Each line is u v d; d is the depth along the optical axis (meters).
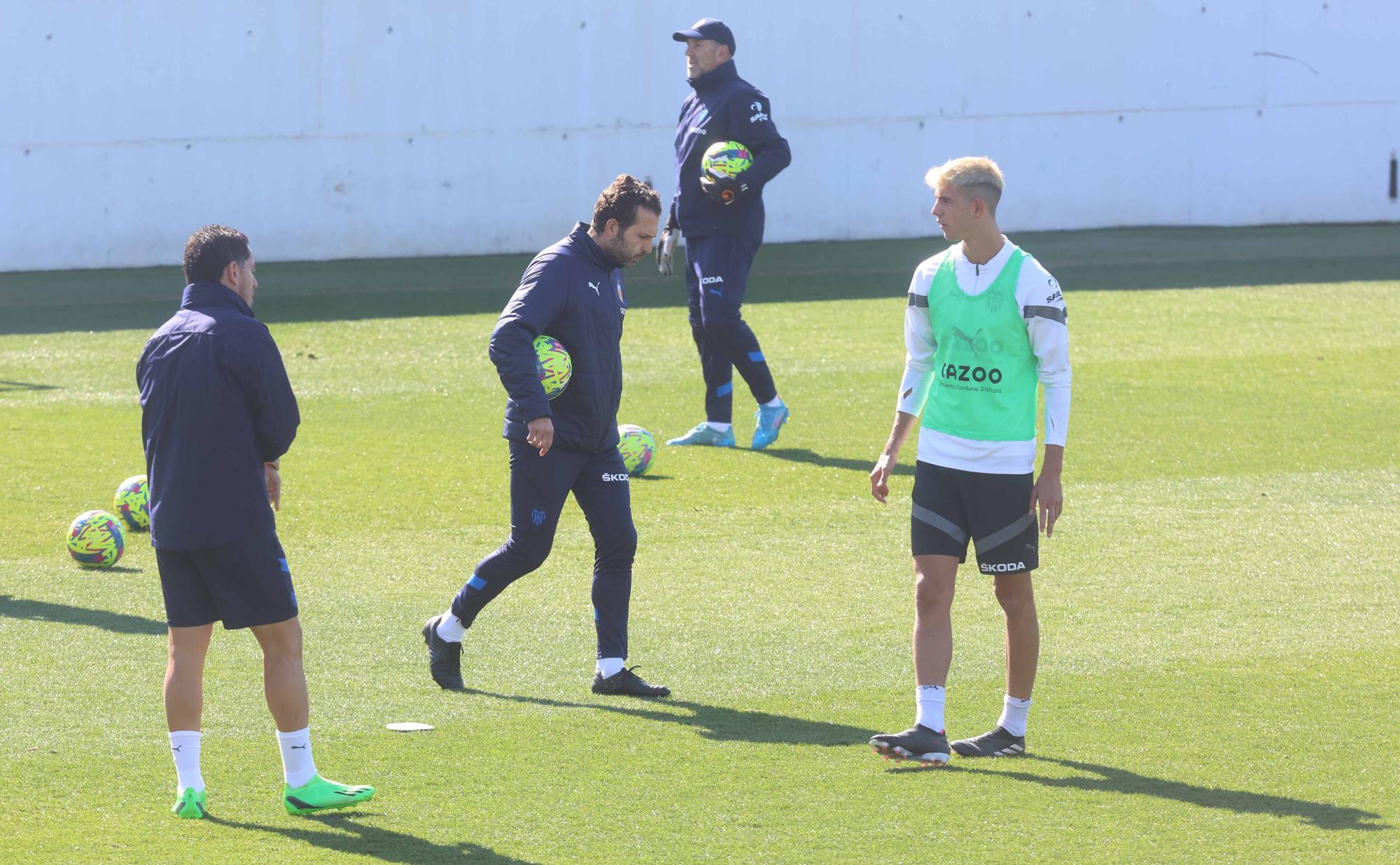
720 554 20.45
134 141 58.22
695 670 15.55
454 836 11.05
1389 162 69.06
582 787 12.11
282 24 58.78
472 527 21.73
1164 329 41.03
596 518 14.88
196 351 11.05
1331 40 67.62
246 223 59.69
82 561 19.47
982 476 12.52
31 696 14.30
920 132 65.25
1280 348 38.09
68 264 58.34
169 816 11.40
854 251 61.03
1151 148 67.44
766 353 37.84
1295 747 13.09
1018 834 11.09
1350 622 17.17
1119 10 66.00
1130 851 10.77
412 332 41.34
